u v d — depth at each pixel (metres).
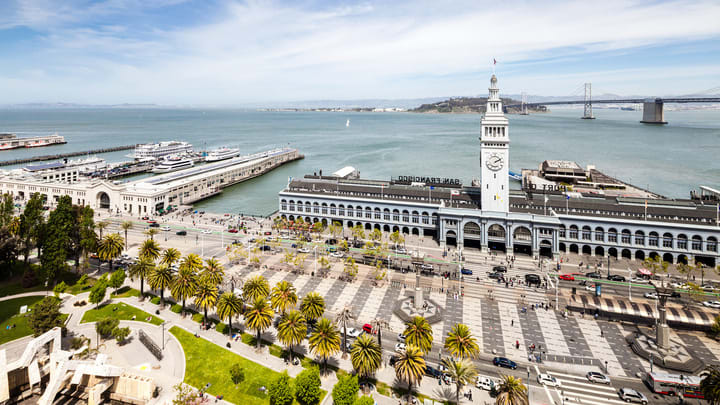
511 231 161.00
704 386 78.31
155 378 88.31
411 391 86.44
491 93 163.12
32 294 126.62
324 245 171.25
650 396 85.00
